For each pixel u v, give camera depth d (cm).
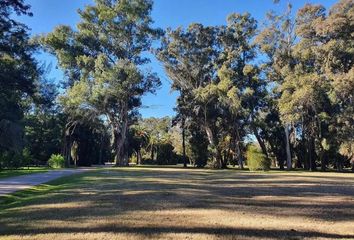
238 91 5638
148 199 1372
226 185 2042
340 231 865
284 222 961
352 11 4869
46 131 6794
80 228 888
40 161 6744
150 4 5962
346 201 1372
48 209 1160
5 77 2766
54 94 5906
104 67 5684
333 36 5044
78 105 5800
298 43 5369
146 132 9556
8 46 2677
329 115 5509
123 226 906
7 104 3869
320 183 2298
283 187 1945
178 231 855
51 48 6006
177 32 6241
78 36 6025
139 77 5634
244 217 1025
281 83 5853
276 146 6681
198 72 6334
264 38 5797
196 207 1189
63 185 2011
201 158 6550
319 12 5516
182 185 2000
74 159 7006
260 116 6175
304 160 6531
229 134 6247
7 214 1091
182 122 6519
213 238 795
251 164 4431
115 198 1400
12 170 3950
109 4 6056
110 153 9706
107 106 5938
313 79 5016
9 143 3991
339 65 4966
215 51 6294
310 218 1023
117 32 5991
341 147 5244
